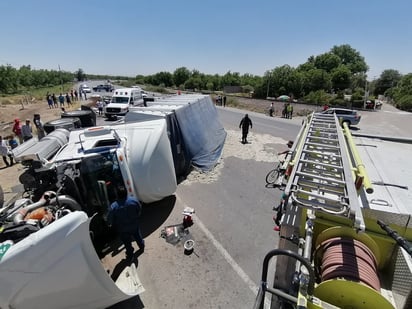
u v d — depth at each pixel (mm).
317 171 2967
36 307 2787
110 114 19547
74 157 4711
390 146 4305
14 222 3197
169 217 6102
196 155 9828
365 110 35969
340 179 2727
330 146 3539
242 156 11258
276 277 2799
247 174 9133
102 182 4602
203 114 12820
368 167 3432
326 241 2471
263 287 2229
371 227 2479
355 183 2621
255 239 5289
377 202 2537
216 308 3668
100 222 4820
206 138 11500
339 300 2094
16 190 4551
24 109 26797
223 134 14727
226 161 10586
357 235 2398
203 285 4070
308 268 1926
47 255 2697
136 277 4066
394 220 2361
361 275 2104
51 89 70562
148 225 5746
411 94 43219
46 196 3947
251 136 15242
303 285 2002
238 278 4219
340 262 2221
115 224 4375
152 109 8852
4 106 29641
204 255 4770
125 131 5891
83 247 2916
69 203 3988
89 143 5324
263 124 19719
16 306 2686
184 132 9000
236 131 16828
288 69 56031
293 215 2764
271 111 25078
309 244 2277
